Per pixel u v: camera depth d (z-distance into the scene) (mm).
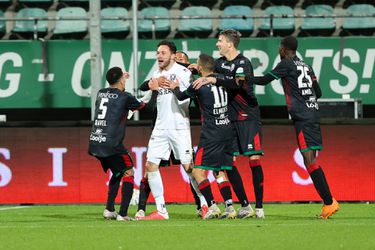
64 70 56156
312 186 41406
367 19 59719
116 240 22500
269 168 41406
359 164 41531
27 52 56125
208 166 30391
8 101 56125
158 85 31031
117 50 55969
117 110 31297
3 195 41938
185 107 31703
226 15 60188
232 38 31000
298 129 29891
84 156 41938
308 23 59625
